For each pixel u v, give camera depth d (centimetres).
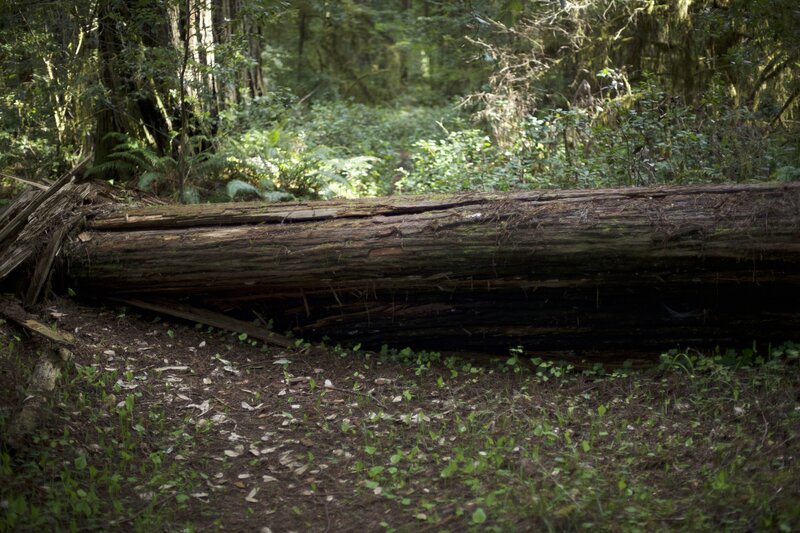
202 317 614
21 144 981
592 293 554
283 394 520
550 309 565
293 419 484
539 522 353
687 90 1086
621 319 557
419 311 584
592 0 1101
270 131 1073
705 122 835
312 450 450
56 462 405
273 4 881
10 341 522
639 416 472
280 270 577
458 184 894
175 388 515
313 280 577
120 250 607
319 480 418
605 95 1117
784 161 771
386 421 481
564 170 848
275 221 595
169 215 615
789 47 810
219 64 864
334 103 1656
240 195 920
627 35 1155
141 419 468
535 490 382
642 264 524
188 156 952
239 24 941
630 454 423
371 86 2023
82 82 904
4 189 933
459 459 422
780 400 450
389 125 1505
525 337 577
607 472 404
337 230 571
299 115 1391
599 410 465
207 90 903
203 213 609
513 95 1127
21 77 1010
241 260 582
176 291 610
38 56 898
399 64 2053
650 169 789
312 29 1984
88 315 600
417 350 602
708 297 538
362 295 587
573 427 465
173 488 404
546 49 1245
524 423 470
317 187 989
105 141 955
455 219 553
